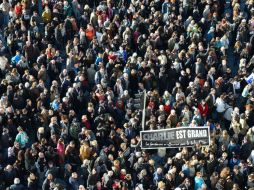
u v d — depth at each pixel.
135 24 85.12
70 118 75.06
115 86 79.31
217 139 74.62
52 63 80.81
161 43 84.62
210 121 76.81
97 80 79.81
